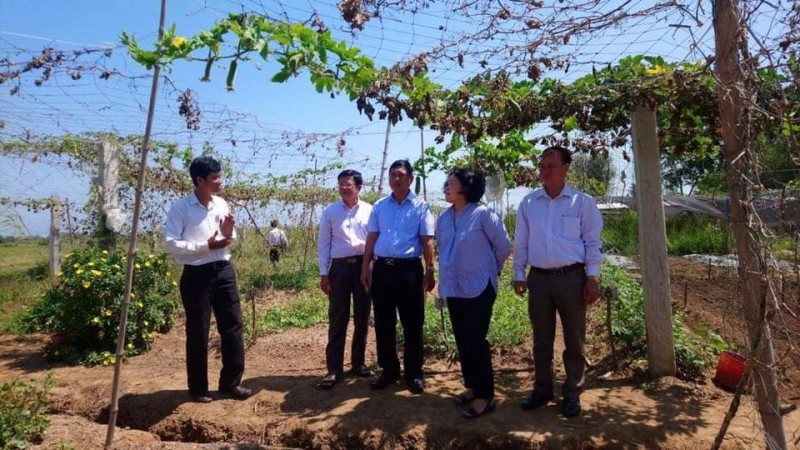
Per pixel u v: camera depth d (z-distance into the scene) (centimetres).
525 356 543
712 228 1537
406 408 421
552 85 425
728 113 287
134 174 895
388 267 440
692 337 539
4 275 1038
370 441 387
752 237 269
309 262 1165
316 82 341
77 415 454
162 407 444
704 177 539
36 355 595
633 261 1160
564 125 454
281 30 309
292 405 442
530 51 349
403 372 499
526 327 596
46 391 452
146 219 935
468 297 400
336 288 476
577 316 397
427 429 389
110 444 373
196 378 449
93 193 859
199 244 430
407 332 450
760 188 268
